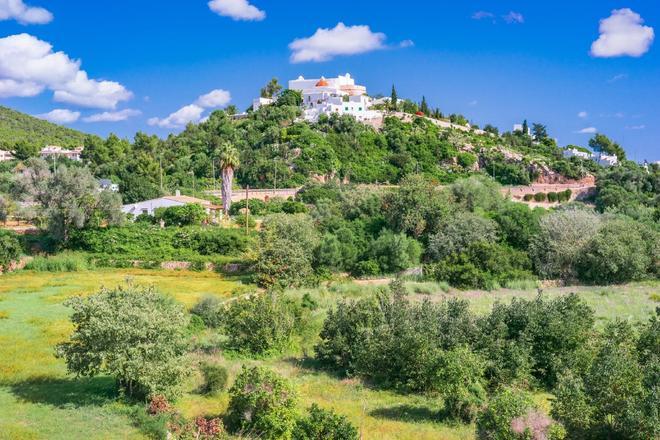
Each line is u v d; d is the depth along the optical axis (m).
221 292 49.38
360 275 58.00
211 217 78.25
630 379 21.89
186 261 62.31
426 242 64.44
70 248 66.06
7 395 24.72
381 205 70.12
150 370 23.20
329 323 31.97
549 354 28.38
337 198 86.44
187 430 19.89
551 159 154.62
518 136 182.88
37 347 32.22
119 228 67.25
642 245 57.56
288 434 20.48
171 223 74.69
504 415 20.00
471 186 73.38
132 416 22.28
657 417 19.02
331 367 30.88
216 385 25.83
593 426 20.33
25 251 64.25
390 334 28.92
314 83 182.25
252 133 141.12
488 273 54.47
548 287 54.50
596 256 56.09
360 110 163.25
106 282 53.81
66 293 48.22
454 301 31.83
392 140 140.88
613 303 45.06
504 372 27.09
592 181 139.12
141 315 23.83
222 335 36.25
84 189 65.75
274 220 58.28
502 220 63.44
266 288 51.25
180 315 25.75
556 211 67.69
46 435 20.17
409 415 24.03
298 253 54.06
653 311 41.81
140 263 62.47
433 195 66.81
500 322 29.66
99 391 25.47
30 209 66.94
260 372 22.42
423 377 26.75
